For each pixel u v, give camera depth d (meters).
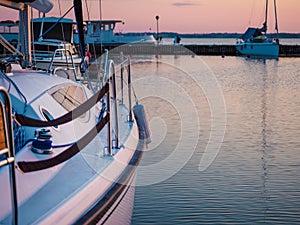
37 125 3.59
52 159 3.60
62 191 3.54
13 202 2.90
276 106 17.22
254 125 13.14
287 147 10.48
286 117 14.71
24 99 4.25
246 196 7.23
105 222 3.79
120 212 4.23
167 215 6.47
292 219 6.43
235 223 6.29
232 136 11.50
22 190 3.38
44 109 4.38
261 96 20.19
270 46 52.88
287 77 29.81
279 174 8.34
